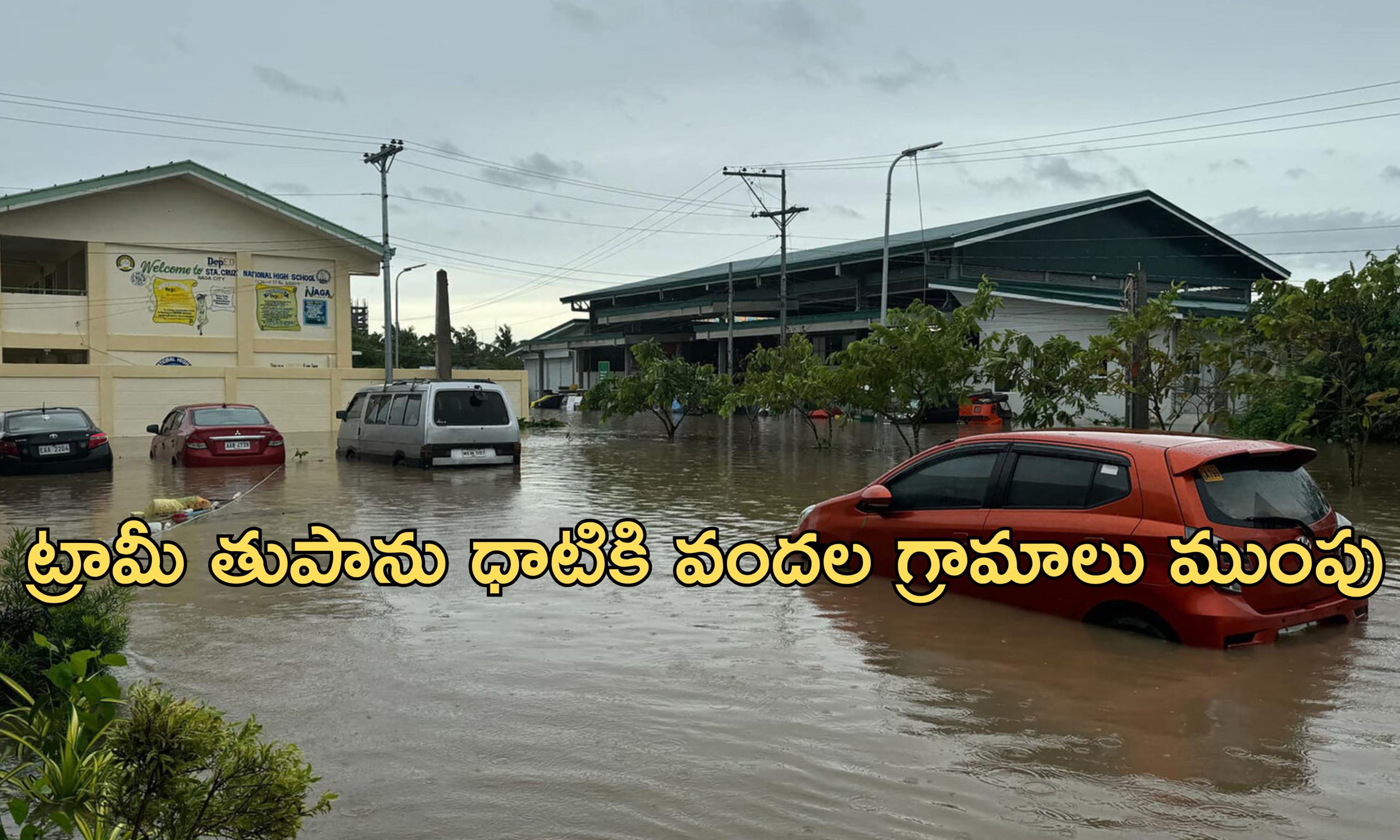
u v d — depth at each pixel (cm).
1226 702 502
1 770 405
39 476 1748
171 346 3675
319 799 374
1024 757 434
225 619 684
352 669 566
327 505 1319
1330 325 1445
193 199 3697
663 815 379
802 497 1401
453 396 1839
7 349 3516
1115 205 5106
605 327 7338
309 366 3947
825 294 5631
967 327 1747
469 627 660
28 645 479
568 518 1187
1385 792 398
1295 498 623
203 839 345
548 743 452
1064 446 668
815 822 373
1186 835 362
